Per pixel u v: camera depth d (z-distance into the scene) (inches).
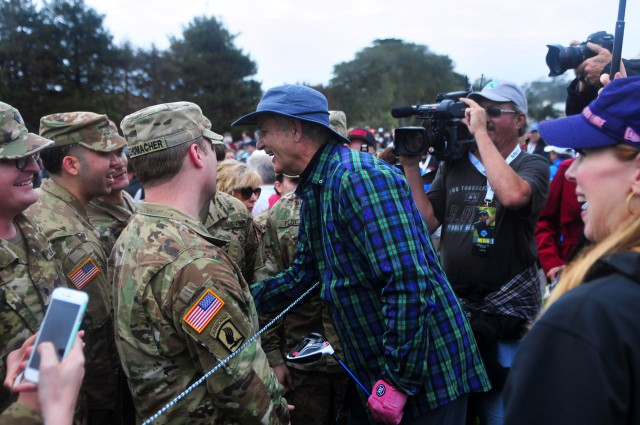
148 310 66.7
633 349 36.8
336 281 82.7
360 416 91.0
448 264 110.0
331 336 118.2
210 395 68.1
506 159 110.0
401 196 78.7
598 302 38.5
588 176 44.3
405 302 74.5
